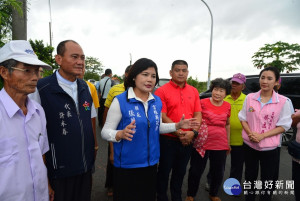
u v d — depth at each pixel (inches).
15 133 46.3
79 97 67.7
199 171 102.7
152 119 72.4
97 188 116.5
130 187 71.4
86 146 67.2
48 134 62.2
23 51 47.9
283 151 194.5
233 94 119.7
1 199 44.0
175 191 96.6
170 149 91.1
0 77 49.0
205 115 102.9
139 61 71.6
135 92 73.8
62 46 64.9
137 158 70.0
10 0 98.0
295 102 195.3
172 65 96.3
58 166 62.6
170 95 92.9
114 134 66.5
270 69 88.7
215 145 100.7
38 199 50.4
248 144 94.0
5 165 44.5
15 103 47.1
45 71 169.8
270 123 89.0
